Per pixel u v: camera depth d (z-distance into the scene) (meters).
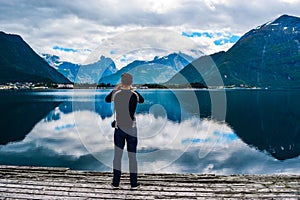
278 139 16.08
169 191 4.15
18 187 4.30
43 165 10.18
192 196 3.99
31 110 33.38
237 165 10.34
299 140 15.72
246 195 4.03
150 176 4.84
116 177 4.19
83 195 4.02
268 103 44.16
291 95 70.12
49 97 63.34
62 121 23.22
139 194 4.04
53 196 3.99
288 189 4.23
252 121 23.80
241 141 14.74
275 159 11.45
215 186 4.37
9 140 15.24
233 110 33.31
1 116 27.33
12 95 74.81
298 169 10.11
